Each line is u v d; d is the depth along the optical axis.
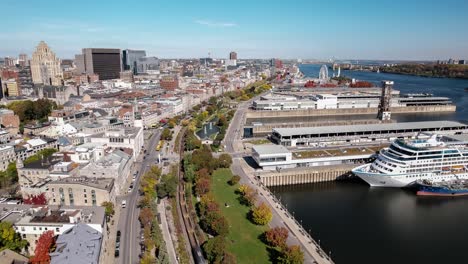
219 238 195.50
